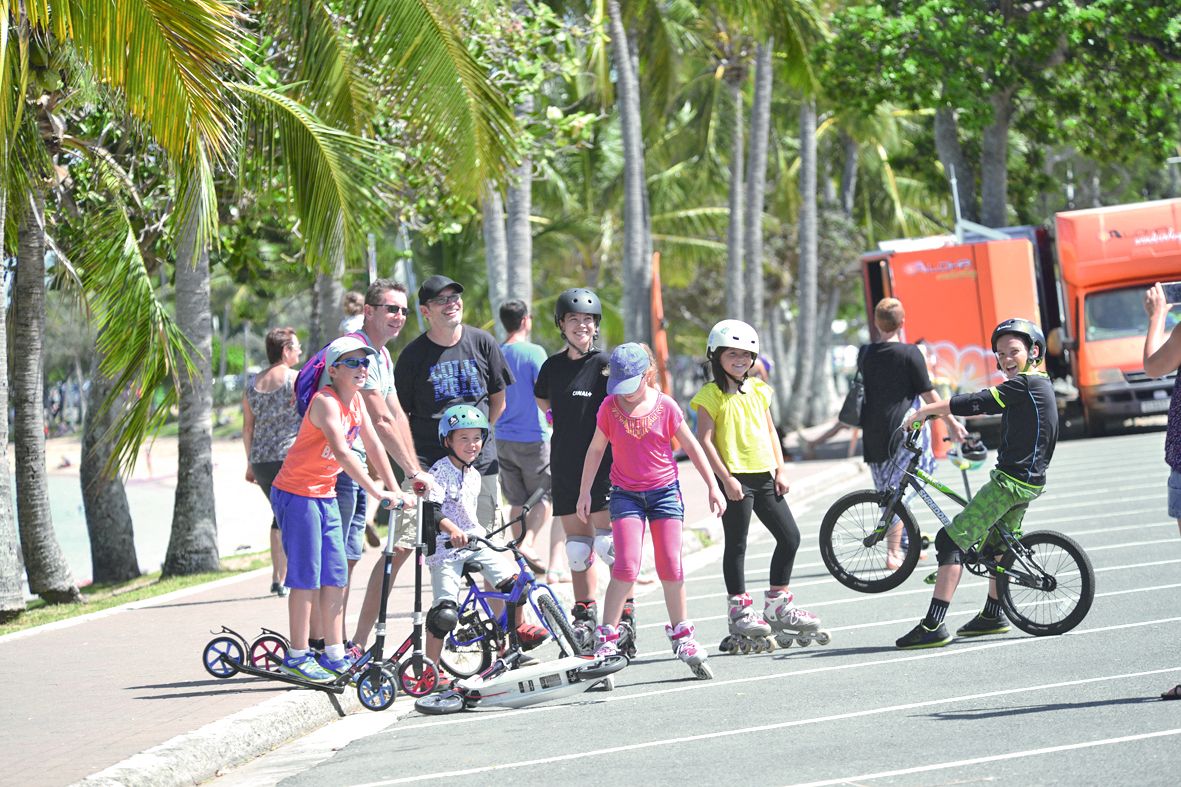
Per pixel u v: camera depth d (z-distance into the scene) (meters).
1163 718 21.44
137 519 117.06
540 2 73.88
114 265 43.03
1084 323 87.06
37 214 44.16
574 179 141.38
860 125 136.62
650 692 26.69
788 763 20.30
